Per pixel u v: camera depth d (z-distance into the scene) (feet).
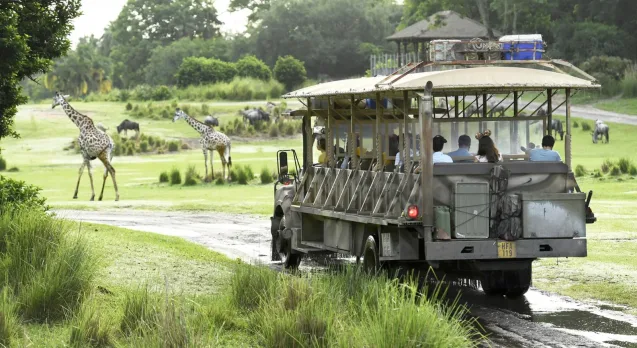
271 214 151.53
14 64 92.58
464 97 80.79
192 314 57.41
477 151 76.18
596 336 59.31
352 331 52.21
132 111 414.82
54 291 59.00
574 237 69.41
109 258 81.51
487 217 68.69
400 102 78.33
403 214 69.56
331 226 85.81
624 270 85.66
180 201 175.42
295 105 421.18
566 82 70.74
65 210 161.38
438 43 73.77
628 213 136.15
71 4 106.42
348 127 86.28
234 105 433.89
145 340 48.47
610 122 342.44
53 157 309.22
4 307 53.36
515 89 76.64
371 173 77.82
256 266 69.26
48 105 452.35
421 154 68.54
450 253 68.18
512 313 67.77
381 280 63.62
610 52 480.64
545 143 75.10
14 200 94.38
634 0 501.15
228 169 225.97
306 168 93.40
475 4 552.00
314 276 65.82
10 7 100.89
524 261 70.54
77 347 51.24
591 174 204.95
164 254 88.84
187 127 378.53
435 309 57.31
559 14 527.40
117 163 288.92
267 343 52.49
